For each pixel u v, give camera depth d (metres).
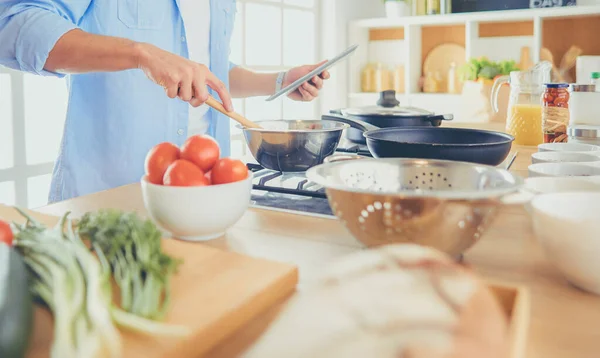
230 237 0.81
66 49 1.23
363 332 0.30
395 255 0.36
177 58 1.13
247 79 1.90
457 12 3.85
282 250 0.75
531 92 1.72
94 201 1.01
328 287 0.34
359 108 1.73
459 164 0.77
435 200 0.59
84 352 0.41
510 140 1.00
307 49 3.91
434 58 4.06
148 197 0.78
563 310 0.56
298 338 0.32
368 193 0.62
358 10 4.18
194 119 1.82
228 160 0.81
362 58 4.18
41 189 2.14
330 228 0.85
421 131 1.22
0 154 1.98
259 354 0.33
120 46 1.18
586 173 0.93
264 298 0.57
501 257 0.71
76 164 1.64
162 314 0.50
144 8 1.65
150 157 0.83
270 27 3.49
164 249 0.68
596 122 1.59
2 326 0.41
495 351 0.31
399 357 0.29
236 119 1.15
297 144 1.11
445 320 0.31
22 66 1.29
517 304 0.49
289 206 0.97
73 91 1.61
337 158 0.91
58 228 0.64
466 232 0.62
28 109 2.04
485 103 2.28
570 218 0.57
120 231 0.59
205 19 1.83
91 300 0.45
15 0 1.30
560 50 3.63
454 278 0.34
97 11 1.58
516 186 0.63
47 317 0.52
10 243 0.58
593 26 3.50
